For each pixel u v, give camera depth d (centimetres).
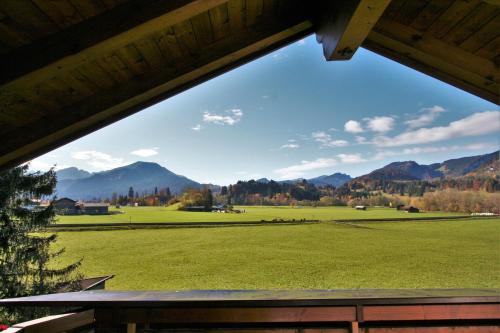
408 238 4075
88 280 1185
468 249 3447
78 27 126
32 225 1027
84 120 183
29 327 162
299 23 197
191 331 198
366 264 2809
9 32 125
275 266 2755
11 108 165
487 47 189
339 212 7475
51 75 131
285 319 182
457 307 183
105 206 7319
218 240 3900
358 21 138
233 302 178
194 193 8556
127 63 175
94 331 194
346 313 181
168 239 3878
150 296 199
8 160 184
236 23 187
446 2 170
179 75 189
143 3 127
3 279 971
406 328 192
